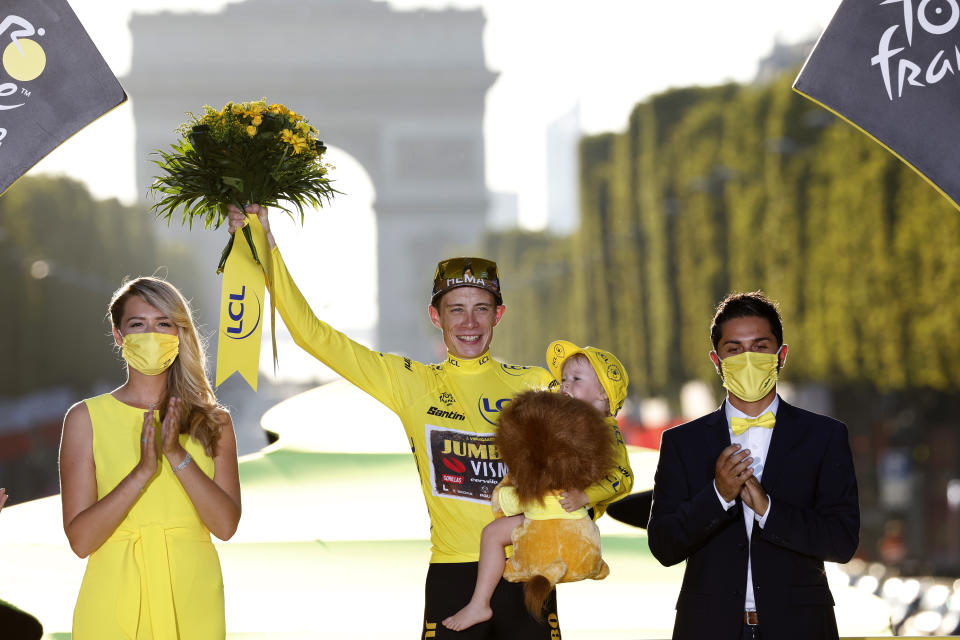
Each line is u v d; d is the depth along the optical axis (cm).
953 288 5881
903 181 6162
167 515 1045
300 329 1157
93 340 12262
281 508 1980
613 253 11450
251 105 1179
